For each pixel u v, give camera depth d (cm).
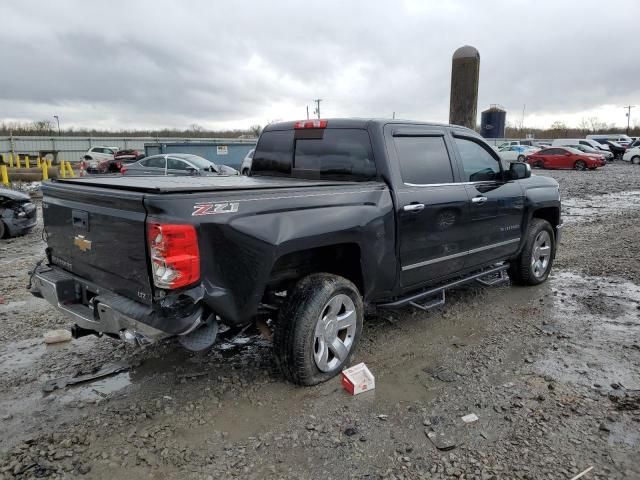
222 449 297
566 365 404
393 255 418
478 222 504
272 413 335
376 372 394
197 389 367
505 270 624
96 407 344
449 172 475
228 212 312
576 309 539
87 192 339
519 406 341
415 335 469
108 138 4716
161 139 4872
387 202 407
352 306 388
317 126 460
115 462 286
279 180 443
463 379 381
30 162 3180
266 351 432
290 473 276
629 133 9225
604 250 832
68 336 457
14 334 470
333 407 342
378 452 294
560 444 299
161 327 296
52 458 289
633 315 519
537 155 3356
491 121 4503
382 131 422
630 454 289
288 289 376
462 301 566
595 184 2166
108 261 336
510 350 434
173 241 288
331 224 363
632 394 357
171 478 273
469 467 279
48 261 416
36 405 346
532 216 602
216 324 326
